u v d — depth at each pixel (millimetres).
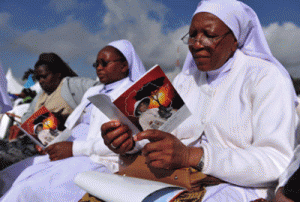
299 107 1630
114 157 2182
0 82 2352
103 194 1359
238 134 1526
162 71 1387
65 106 3691
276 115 1397
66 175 2090
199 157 1346
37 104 3971
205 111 1712
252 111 1521
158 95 1426
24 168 2508
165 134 1337
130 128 1541
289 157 1318
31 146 3396
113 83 2967
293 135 1386
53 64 3826
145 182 1374
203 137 1734
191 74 1981
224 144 1592
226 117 1571
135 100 1415
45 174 2105
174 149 1320
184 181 1372
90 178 1530
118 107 1401
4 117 5434
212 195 1304
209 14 1613
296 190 1099
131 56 2986
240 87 1604
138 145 1666
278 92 1443
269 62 1612
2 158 3023
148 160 1362
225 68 1713
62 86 3771
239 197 1325
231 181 1341
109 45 2955
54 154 2348
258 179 1294
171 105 1448
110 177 1500
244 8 1716
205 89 1787
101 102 1446
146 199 1280
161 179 1468
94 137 2453
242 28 1703
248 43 1791
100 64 2918
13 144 3441
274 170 1279
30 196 2021
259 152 1330
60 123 2439
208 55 1643
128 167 1662
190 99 1855
